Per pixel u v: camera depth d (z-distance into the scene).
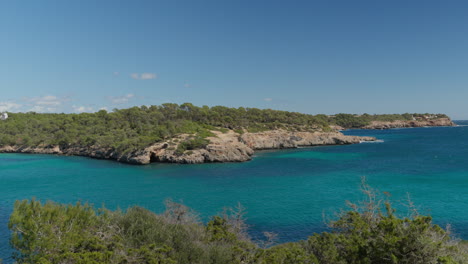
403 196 42.66
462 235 28.30
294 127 132.12
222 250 14.77
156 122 114.62
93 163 82.62
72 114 142.88
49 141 108.12
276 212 36.09
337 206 38.22
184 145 86.44
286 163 79.19
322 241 15.22
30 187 51.34
